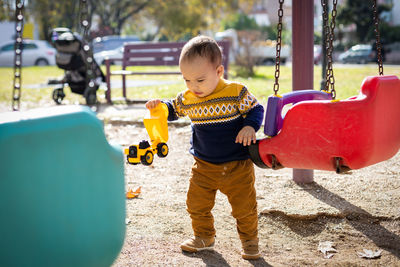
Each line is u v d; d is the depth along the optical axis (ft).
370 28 98.17
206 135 8.45
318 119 7.66
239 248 9.17
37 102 31.96
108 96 29.73
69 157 5.02
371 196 11.47
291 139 7.95
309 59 12.57
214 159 8.43
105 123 22.09
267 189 12.48
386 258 8.68
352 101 7.48
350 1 99.14
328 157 7.72
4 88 42.01
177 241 9.24
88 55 7.36
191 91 8.37
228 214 10.94
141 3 121.60
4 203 4.66
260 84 37.96
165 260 8.25
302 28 12.46
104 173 5.41
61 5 102.32
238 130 8.38
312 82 12.71
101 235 5.40
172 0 124.16
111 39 75.20
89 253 5.29
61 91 30.53
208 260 8.36
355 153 7.53
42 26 110.63
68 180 5.03
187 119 21.65
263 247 9.30
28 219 4.79
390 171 13.78
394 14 113.80
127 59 31.86
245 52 50.34
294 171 12.93
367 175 13.38
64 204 5.01
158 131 8.43
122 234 5.81
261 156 8.34
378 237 9.57
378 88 7.47
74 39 27.99
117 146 5.85
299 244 9.55
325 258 8.79
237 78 45.91
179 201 11.74
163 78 51.03
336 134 7.55
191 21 125.08
